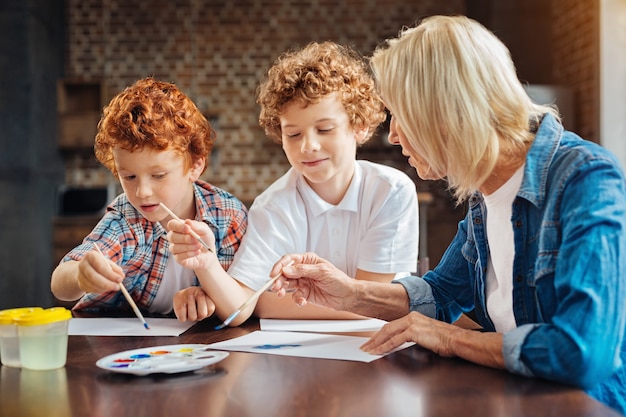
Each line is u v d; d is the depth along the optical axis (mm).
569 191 1040
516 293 1144
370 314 1367
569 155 1079
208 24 5996
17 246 5023
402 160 5820
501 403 854
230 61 5992
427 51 1078
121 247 1610
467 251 1364
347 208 1655
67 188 5395
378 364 1058
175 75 5984
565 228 1008
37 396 914
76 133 5613
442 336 1089
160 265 1648
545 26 5410
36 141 5164
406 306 1376
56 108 5691
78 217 5211
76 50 5949
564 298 961
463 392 901
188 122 1501
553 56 5418
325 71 1495
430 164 1124
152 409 847
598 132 4621
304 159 1514
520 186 1116
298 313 1522
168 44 5980
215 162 5957
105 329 1396
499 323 1250
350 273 1712
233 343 1231
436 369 1020
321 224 1681
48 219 5414
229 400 878
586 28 4797
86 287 1317
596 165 1037
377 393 903
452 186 1155
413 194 1671
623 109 4586
